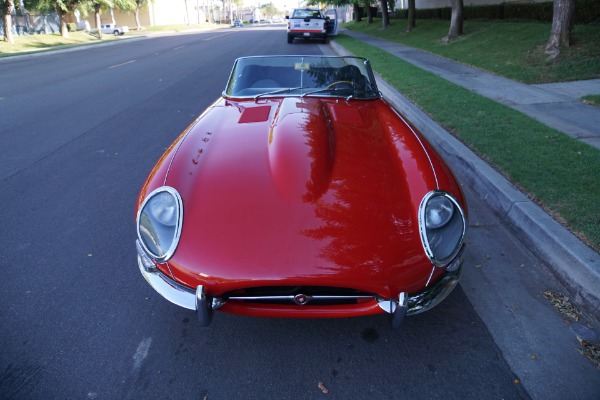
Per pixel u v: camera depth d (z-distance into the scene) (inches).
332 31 871.7
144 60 592.1
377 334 90.3
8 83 427.2
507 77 332.8
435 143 195.6
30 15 1417.3
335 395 76.0
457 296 101.6
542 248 112.7
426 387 77.6
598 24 433.4
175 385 77.9
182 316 95.4
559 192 131.0
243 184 85.1
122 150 203.5
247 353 85.4
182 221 79.2
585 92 267.9
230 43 835.4
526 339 88.6
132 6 1619.1
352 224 77.9
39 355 84.0
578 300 98.2
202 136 106.0
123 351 85.6
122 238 127.2
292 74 139.0
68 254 118.7
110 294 102.5
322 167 89.4
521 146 172.1
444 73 361.1
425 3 1048.8
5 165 184.9
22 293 102.3
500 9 634.8
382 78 344.8
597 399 74.8
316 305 80.1
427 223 79.1
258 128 107.5
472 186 156.6
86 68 530.9
